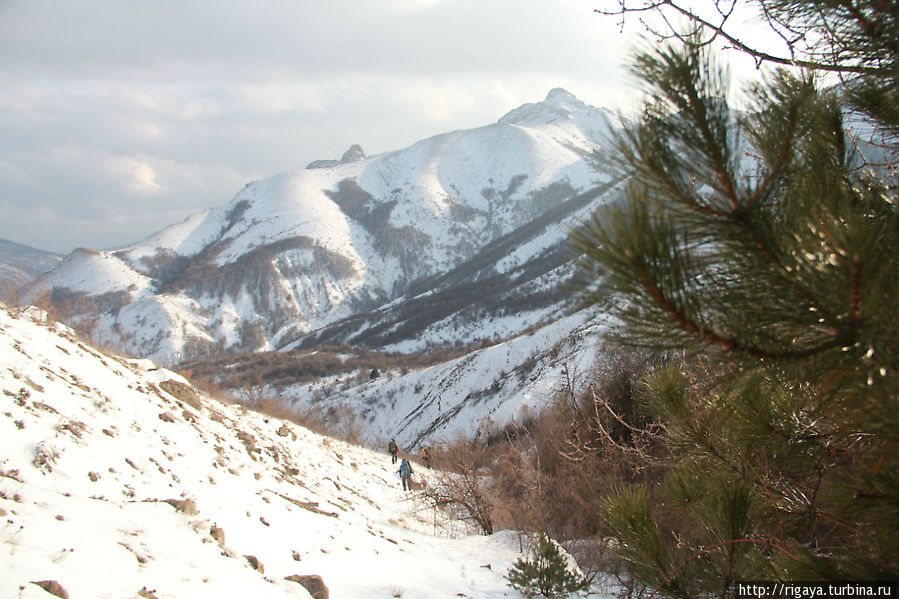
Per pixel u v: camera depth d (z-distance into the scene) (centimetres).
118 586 442
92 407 895
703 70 176
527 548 1047
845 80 236
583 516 1034
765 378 199
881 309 159
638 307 166
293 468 1306
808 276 161
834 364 172
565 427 1203
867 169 239
